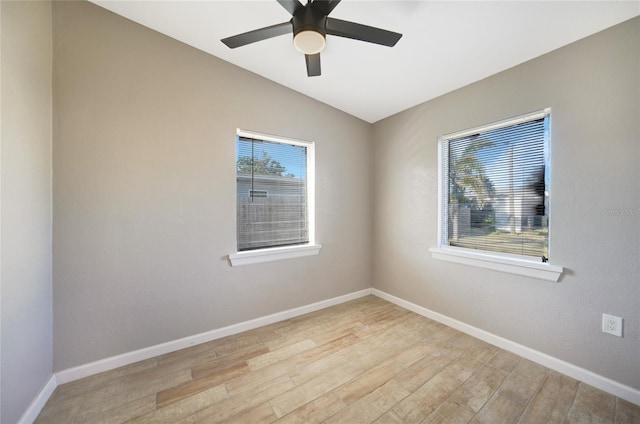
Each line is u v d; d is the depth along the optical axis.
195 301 2.02
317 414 1.35
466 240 2.27
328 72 2.16
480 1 1.36
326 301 2.77
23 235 1.27
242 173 2.31
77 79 1.60
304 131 2.58
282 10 1.62
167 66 1.88
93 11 1.64
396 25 1.58
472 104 2.13
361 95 2.51
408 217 2.71
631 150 1.39
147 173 1.82
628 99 1.39
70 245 1.59
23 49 1.28
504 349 1.93
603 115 1.47
